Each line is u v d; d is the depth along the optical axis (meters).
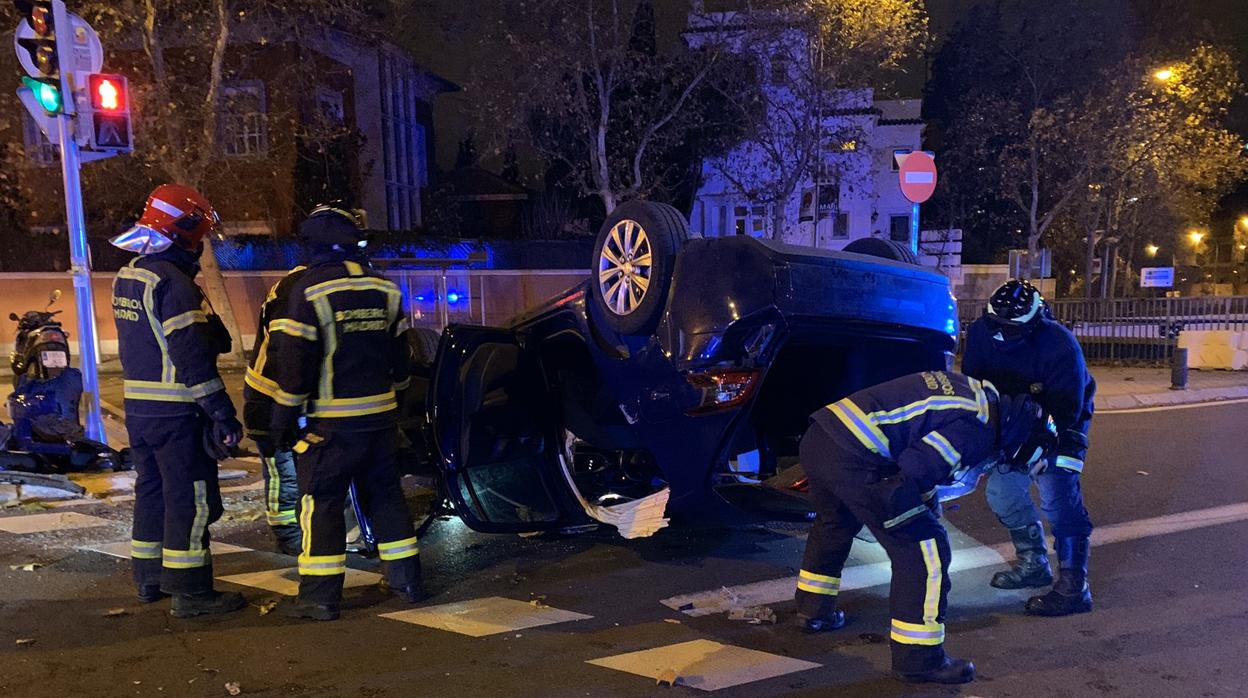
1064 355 3.93
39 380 7.09
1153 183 26.86
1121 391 11.57
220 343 4.03
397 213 26.55
